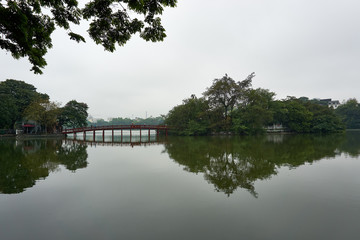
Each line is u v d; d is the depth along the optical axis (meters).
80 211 5.57
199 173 9.85
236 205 5.89
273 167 10.79
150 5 4.46
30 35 4.48
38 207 5.87
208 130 42.19
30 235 4.38
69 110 43.38
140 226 4.70
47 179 8.86
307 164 11.36
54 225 4.80
